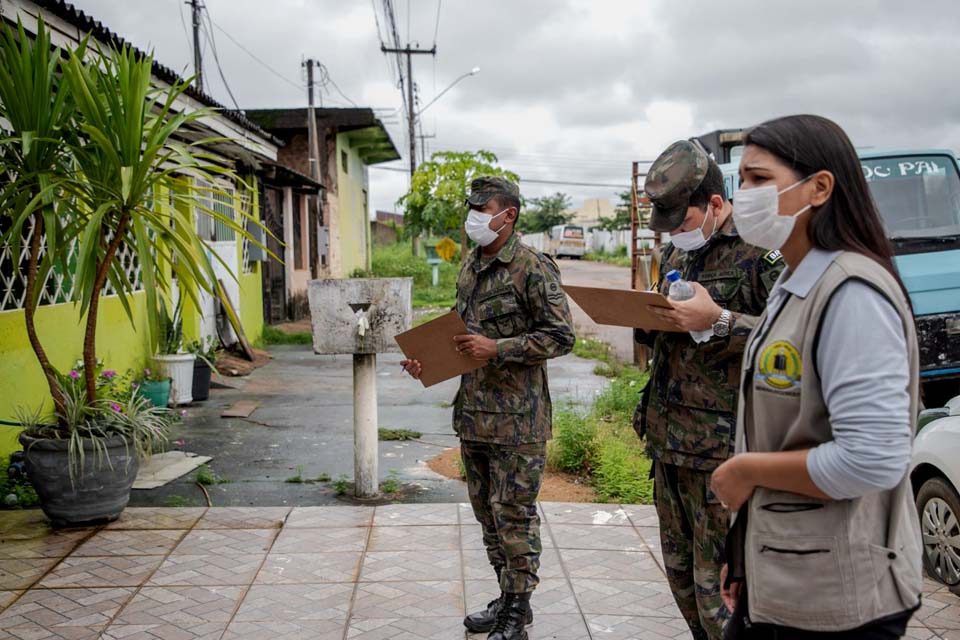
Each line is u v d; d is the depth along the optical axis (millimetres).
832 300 1702
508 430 3369
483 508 3643
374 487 5500
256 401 8836
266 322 16016
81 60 4465
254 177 13297
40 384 6453
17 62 4344
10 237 4141
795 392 1761
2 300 6000
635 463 5957
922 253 7250
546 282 3326
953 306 6836
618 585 4062
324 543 4590
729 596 2043
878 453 1595
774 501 1788
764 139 1822
